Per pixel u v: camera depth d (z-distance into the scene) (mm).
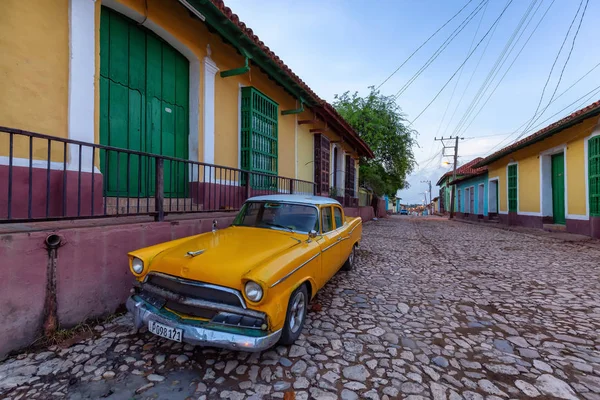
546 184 13188
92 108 4242
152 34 5484
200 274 2600
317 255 3439
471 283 5141
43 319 2875
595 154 9891
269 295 2438
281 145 9422
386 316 3750
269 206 4188
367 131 19609
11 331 2670
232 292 2479
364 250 8188
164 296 2678
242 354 2820
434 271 5957
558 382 2432
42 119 3777
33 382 2389
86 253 3215
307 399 2230
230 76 7066
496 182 19484
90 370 2561
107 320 3377
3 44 3490
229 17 5316
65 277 3033
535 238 10812
